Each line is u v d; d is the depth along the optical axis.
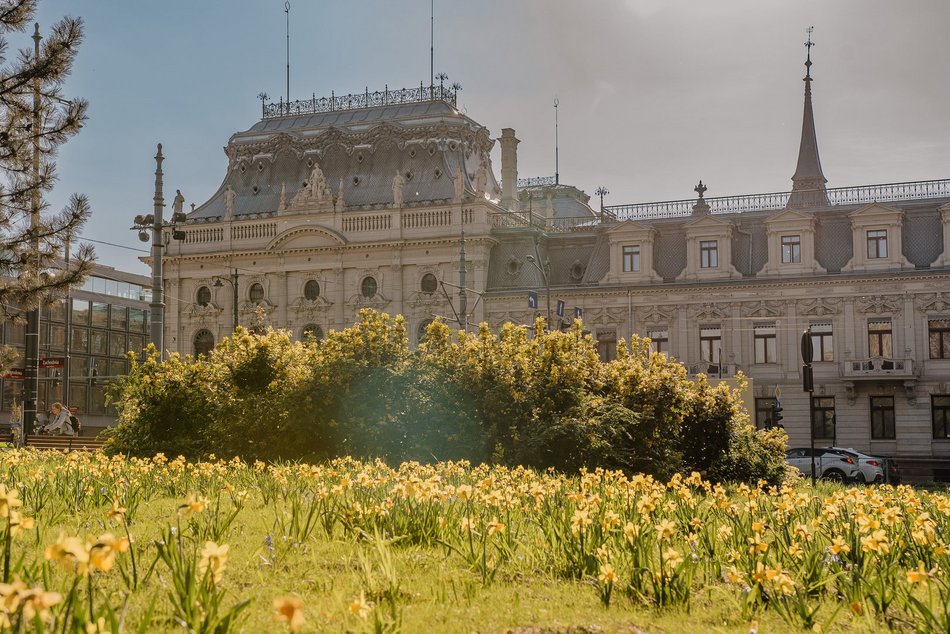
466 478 17.81
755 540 9.69
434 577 9.41
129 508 12.75
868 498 13.03
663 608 8.64
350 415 26.47
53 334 88.62
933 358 61.34
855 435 62.53
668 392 29.03
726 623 8.27
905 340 61.78
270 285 77.50
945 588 9.18
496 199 81.62
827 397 63.28
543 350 28.95
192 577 7.12
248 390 28.36
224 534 10.91
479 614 8.12
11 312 32.31
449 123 77.81
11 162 31.08
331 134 79.69
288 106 84.69
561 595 8.98
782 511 11.87
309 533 11.52
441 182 75.88
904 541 11.07
